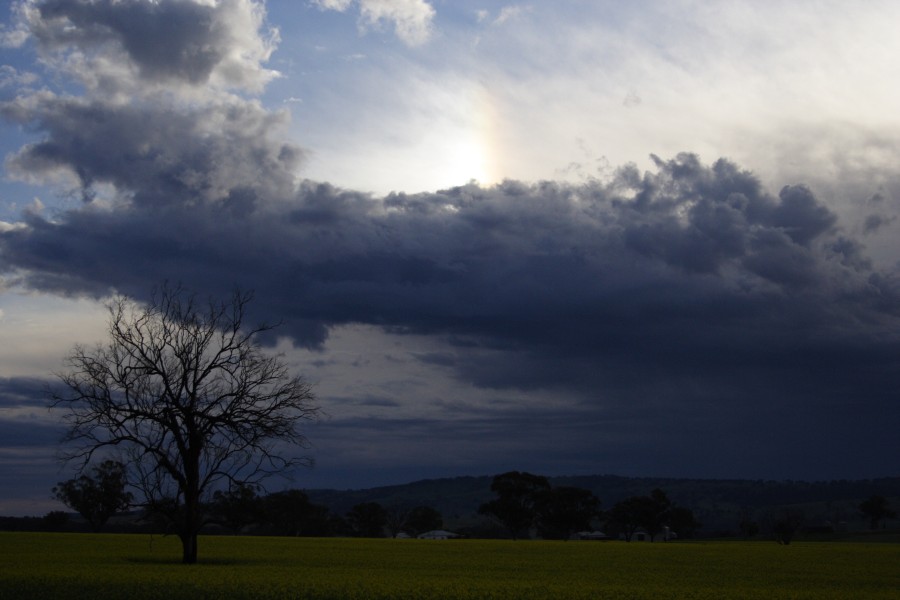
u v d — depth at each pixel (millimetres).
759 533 161375
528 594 30031
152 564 42594
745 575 41969
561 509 145000
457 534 150875
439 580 34938
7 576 33250
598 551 68875
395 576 36719
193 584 31125
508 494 146125
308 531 139125
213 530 134500
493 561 51375
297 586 30781
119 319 43531
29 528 123062
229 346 44875
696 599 29281
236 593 28750
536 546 78938
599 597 29531
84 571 36281
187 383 44125
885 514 184625
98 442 42969
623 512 158125
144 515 44812
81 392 43031
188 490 43906
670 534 151000
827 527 159750
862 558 60125
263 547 67125
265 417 44375
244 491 45219
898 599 29703
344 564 46062
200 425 44219
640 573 42625
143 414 43031
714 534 180375
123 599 27375
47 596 27938
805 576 41469
